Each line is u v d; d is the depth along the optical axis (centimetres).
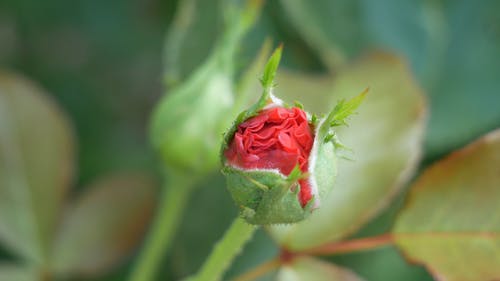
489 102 47
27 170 42
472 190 35
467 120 46
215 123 38
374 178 37
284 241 36
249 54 44
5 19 53
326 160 30
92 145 52
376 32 45
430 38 47
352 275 36
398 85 38
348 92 38
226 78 38
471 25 48
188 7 41
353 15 45
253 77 37
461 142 46
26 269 42
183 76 41
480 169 35
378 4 46
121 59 54
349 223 36
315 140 30
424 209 36
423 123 37
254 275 36
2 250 45
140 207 42
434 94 47
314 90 38
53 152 42
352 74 38
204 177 39
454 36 48
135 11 54
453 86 47
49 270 42
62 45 54
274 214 30
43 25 53
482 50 48
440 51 47
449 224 35
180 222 42
